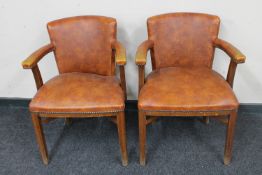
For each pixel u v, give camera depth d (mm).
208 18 1568
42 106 1397
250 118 1944
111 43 1586
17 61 1991
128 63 1926
